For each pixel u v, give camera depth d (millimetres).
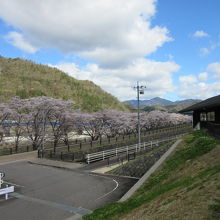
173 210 6906
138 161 18344
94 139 39344
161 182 11562
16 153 28016
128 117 44938
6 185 15594
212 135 16547
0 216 10703
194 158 12125
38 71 85750
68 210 11383
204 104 17656
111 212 9766
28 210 11438
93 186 15617
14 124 32312
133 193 12062
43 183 16625
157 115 55594
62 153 26281
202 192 7250
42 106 31781
